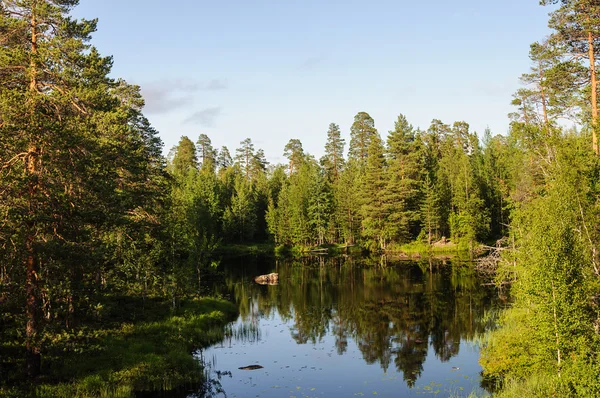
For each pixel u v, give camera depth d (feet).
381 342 78.43
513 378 56.13
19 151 49.32
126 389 51.11
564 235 46.21
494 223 231.71
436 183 240.12
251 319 96.78
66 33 64.90
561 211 48.32
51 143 47.52
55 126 47.52
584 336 43.80
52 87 55.42
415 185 231.30
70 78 63.26
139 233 88.02
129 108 113.29
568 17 80.38
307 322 93.91
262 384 59.00
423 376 61.21
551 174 69.00
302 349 75.20
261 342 79.56
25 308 49.70
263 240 285.64
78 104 59.82
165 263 96.17
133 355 60.64
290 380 60.49
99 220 54.24
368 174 230.48
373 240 232.12
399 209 221.46
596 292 49.83
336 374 62.90
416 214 221.87
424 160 253.65
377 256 211.61
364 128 299.99
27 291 48.49
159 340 70.28
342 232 260.42
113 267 78.48
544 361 48.73
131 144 91.45
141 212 91.35
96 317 64.54
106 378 53.21
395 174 224.74
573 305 44.19
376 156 231.71
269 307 108.78
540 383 49.80
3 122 49.21
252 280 150.00
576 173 57.36
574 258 45.42
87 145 52.90
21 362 53.31
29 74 51.65
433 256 199.82
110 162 63.87
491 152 266.16
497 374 59.41
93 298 58.44
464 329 83.71
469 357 68.49
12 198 46.96
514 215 71.67
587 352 43.52
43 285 49.11
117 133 72.43
